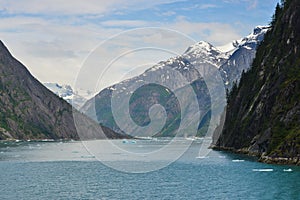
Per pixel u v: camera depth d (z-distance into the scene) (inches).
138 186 3395.7
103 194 3019.2
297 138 4527.6
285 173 3887.8
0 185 3511.3
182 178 3855.8
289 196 2817.4
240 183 3425.2
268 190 3056.1
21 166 5241.1
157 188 3277.6
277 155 4653.1
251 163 4864.7
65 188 3321.9
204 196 2896.2
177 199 2795.3
